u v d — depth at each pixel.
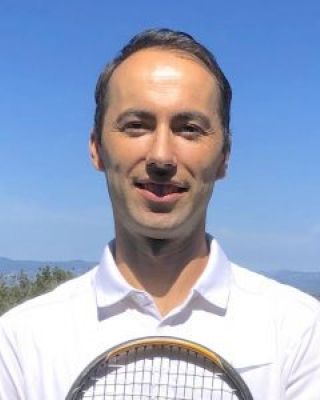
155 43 1.20
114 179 1.18
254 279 1.25
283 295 1.22
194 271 1.21
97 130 1.23
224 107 1.21
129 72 1.18
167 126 1.16
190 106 1.16
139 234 1.19
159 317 1.21
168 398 1.18
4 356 1.24
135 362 1.20
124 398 1.19
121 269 1.22
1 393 1.24
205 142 1.17
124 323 1.21
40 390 1.21
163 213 1.17
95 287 1.23
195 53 1.19
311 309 1.22
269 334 1.20
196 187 1.17
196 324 1.21
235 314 1.21
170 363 1.19
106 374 1.20
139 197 1.17
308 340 1.20
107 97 1.20
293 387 1.19
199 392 1.18
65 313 1.23
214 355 1.17
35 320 1.23
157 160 1.15
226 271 1.22
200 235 1.21
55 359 1.21
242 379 1.16
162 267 1.21
